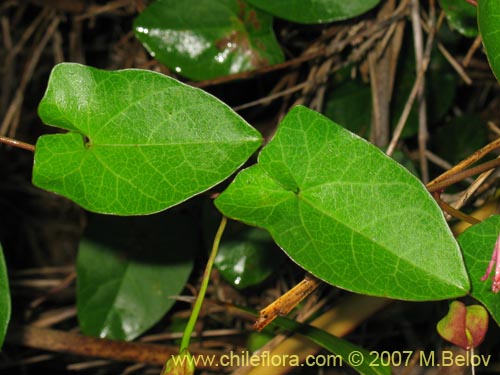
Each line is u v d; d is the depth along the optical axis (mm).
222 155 168
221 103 169
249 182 170
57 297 354
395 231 161
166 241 273
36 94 403
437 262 157
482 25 162
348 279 159
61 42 367
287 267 301
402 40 296
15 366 331
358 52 279
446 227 158
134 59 341
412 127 302
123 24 347
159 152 170
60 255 430
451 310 173
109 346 263
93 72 173
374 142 287
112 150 171
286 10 233
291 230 165
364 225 163
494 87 357
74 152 172
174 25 261
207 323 309
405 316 273
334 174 167
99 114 172
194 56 262
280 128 168
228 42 263
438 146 338
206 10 261
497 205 221
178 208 287
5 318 170
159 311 268
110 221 272
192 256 273
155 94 171
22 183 428
